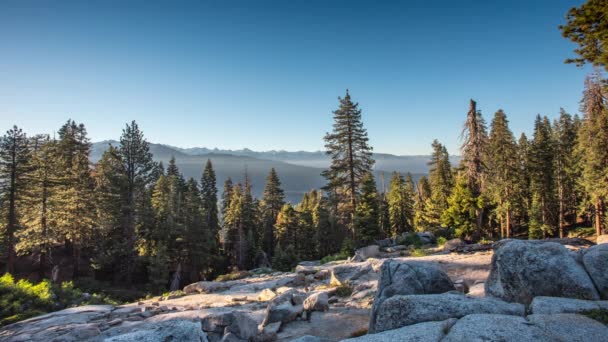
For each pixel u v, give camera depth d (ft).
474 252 65.57
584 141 105.50
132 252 114.32
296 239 181.68
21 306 48.32
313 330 35.32
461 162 98.17
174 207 141.69
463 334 15.81
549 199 135.13
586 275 21.65
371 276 57.16
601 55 37.83
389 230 195.31
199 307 49.96
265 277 77.15
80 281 102.06
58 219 109.70
